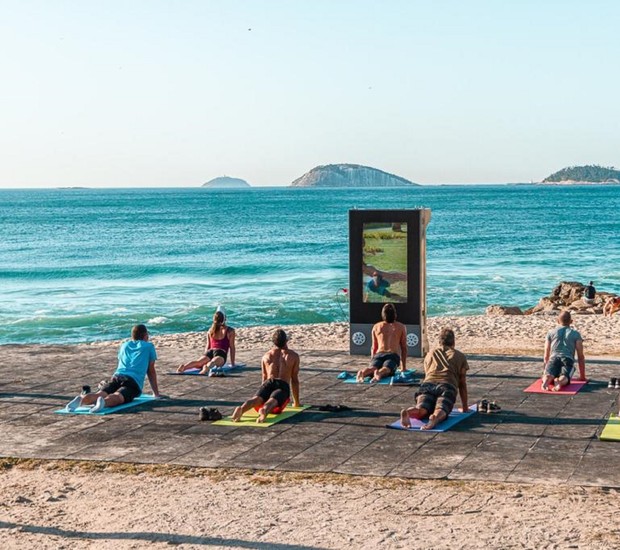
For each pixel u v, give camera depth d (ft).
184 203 648.79
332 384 47.85
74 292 141.18
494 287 143.43
